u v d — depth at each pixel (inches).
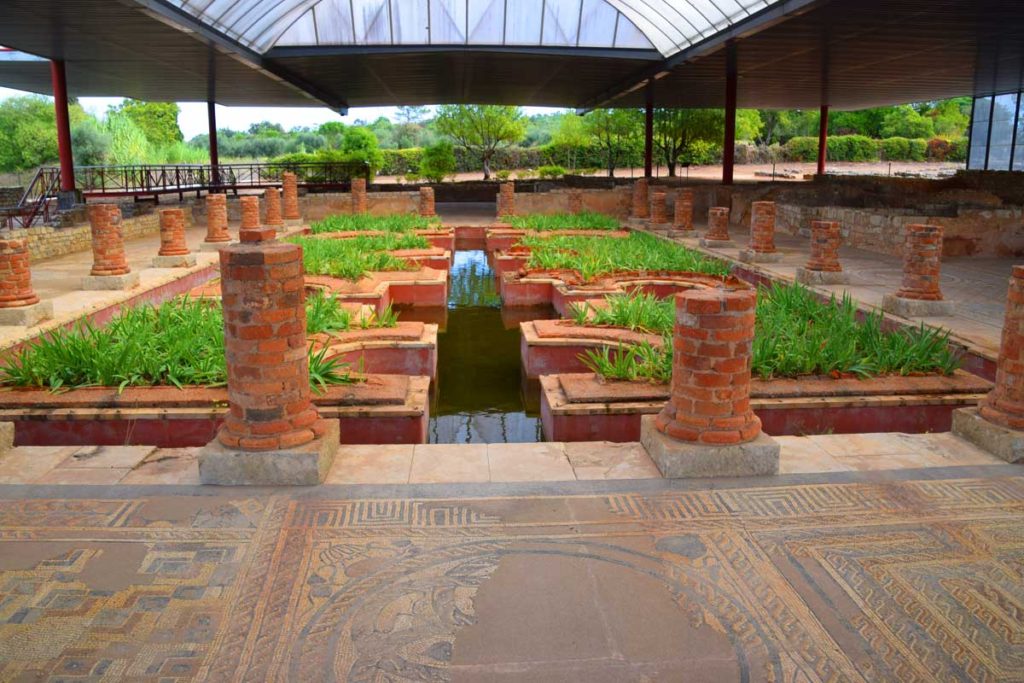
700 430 180.5
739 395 181.2
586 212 959.0
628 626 123.8
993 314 360.2
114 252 435.2
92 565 140.2
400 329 348.5
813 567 140.7
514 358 410.3
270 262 170.1
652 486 173.3
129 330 301.3
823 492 170.4
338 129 2044.8
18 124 1467.8
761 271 502.9
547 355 335.0
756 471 179.0
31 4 511.8
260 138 2098.9
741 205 878.4
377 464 185.0
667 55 834.8
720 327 176.6
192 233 790.5
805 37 653.3
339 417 241.4
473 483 174.9
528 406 334.6
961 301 390.3
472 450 194.2
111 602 129.3
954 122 2156.7
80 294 410.9
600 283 485.4
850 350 278.2
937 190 929.5
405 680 111.3
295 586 134.2
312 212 976.3
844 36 647.1
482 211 1089.4
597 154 1700.3
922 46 700.7
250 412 175.5
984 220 555.2
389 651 117.6
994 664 115.0
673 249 587.5
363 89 1083.3
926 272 360.8
